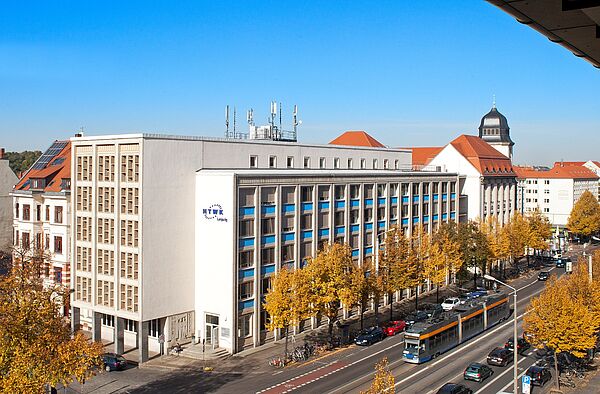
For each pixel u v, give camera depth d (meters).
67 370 33.34
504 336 63.06
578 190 179.62
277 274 57.78
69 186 69.88
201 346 58.12
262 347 59.19
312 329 66.19
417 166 104.75
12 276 38.12
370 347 59.00
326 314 57.12
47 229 71.69
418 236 78.69
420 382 47.59
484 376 48.50
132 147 56.56
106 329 63.00
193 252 60.03
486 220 100.31
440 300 81.25
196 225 60.06
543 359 54.53
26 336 33.16
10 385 30.80
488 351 57.34
